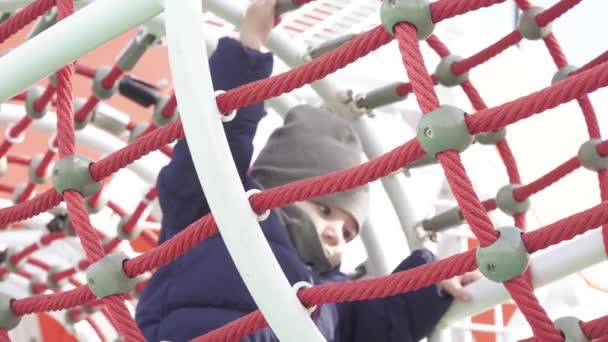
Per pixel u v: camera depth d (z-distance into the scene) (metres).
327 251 1.37
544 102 0.77
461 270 0.83
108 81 1.41
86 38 0.91
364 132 1.53
